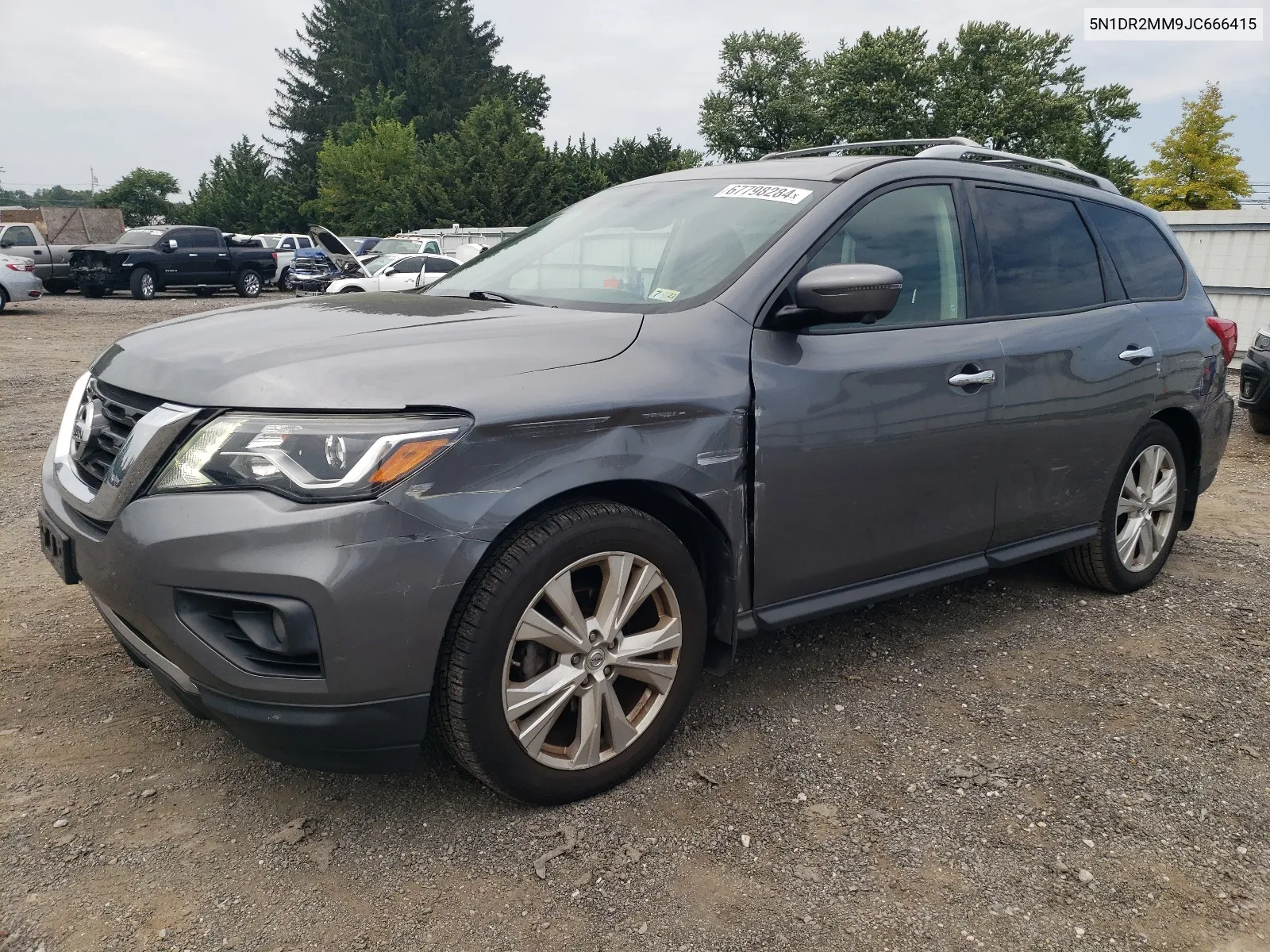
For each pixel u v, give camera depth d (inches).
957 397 125.0
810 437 110.9
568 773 99.0
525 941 81.7
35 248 915.4
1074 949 82.3
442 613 86.8
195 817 97.7
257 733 86.6
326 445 82.8
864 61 1892.2
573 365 96.0
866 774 108.3
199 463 85.3
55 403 339.3
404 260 869.2
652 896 87.4
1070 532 152.3
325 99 3287.4
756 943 82.0
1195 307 172.7
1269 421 331.6
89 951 79.1
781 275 111.8
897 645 144.3
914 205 128.6
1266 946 83.3
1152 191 1942.7
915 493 123.6
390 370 87.7
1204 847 96.4
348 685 84.5
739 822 98.7
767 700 125.3
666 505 107.3
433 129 2979.8
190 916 83.6
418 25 3282.5
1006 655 141.3
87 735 112.8
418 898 86.6
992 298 135.0
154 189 3693.4
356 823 97.3
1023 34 1895.9
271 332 100.3
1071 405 142.0
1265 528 216.5
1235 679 134.7
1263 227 493.0
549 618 96.5
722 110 2244.1
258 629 84.5
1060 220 150.9
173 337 104.2
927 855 94.0
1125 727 120.5
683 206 130.6
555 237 139.3
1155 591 170.4
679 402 99.7
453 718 91.3
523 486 89.6
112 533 89.0
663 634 103.6
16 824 95.2
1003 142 1878.7
